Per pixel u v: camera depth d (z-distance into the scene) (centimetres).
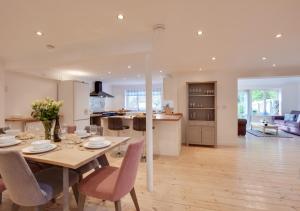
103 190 167
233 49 330
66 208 164
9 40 280
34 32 251
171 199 234
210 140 510
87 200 231
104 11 198
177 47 319
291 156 414
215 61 425
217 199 232
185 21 222
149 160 256
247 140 589
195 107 548
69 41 286
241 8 192
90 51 304
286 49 331
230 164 363
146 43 267
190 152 452
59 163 152
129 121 452
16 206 180
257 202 224
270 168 339
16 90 466
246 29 244
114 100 927
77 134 249
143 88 891
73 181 191
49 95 549
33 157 163
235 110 525
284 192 248
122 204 223
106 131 468
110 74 607
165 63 446
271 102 910
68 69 514
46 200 161
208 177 300
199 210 210
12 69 384
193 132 524
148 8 192
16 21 219
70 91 551
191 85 555
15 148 194
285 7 190
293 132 689
